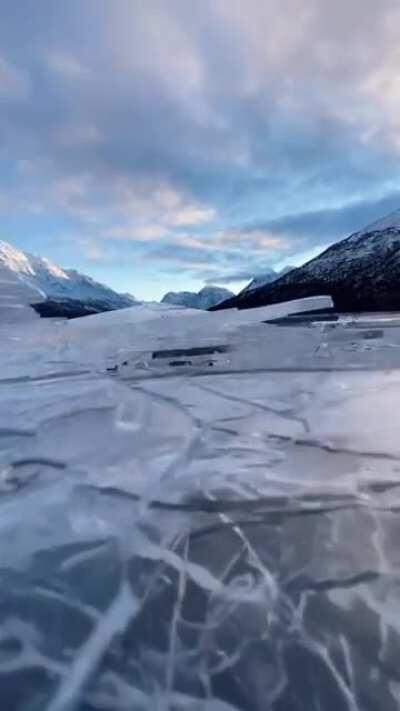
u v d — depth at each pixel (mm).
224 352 9312
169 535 2947
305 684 1956
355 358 8266
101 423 5168
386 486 3436
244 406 5680
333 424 4828
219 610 2350
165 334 11797
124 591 2490
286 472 3723
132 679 1997
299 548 2785
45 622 2297
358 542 2814
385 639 2146
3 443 4586
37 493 3523
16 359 9188
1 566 2684
